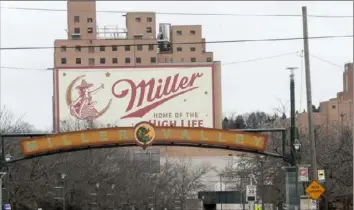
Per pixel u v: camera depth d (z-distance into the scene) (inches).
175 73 5388.8
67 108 5280.5
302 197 1336.1
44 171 2488.9
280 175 2233.0
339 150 1840.6
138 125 1541.6
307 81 1289.4
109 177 3161.9
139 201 4005.9
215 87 5354.3
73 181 2810.0
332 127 3117.6
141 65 5462.6
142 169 4180.6
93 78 5344.5
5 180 1788.9
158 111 5334.6
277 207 2532.0
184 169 4975.4
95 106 5310.0
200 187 4943.4
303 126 3157.0
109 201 3348.9
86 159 2893.7
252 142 1539.1
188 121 5329.7
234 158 5226.4
